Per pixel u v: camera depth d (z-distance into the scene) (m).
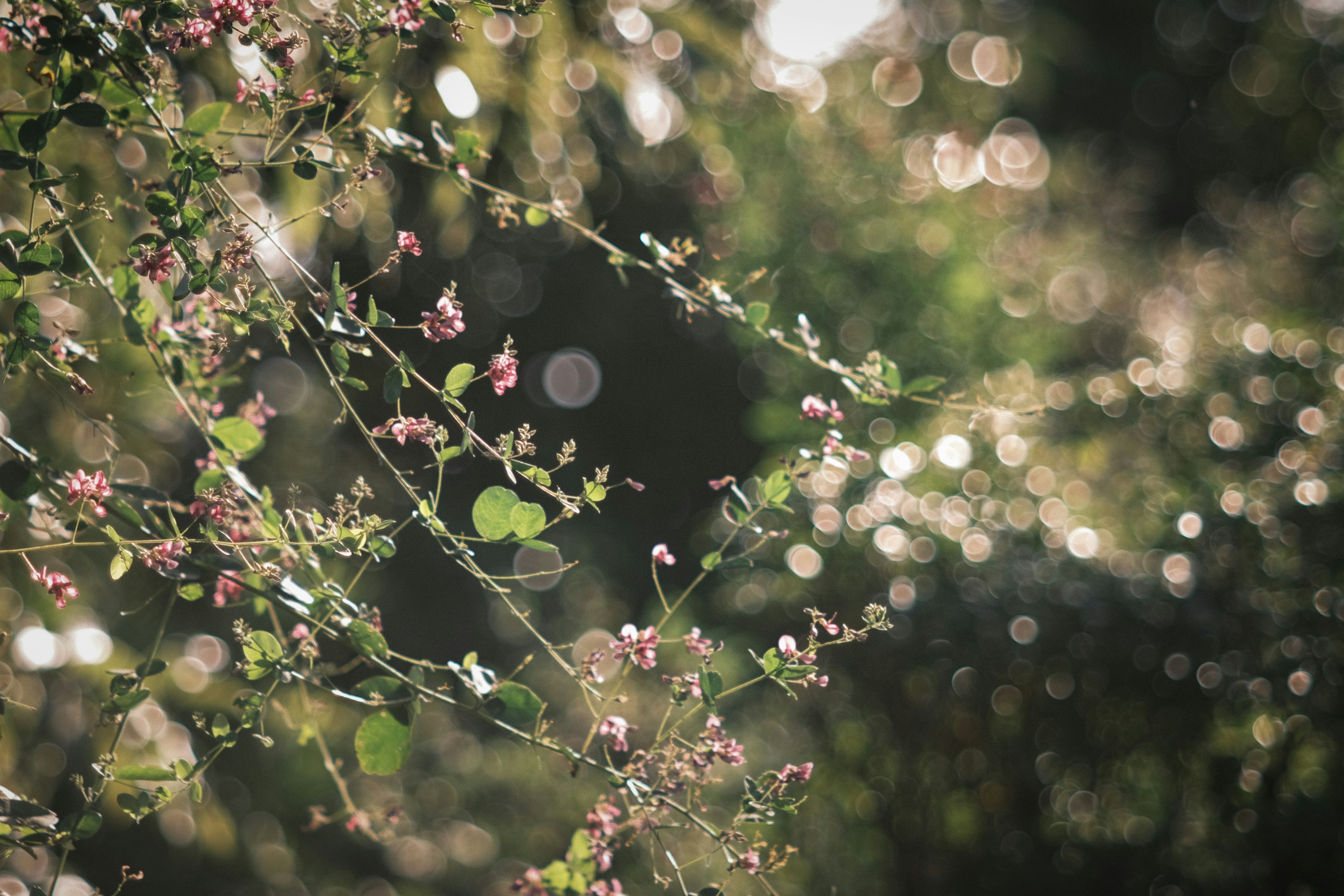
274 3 1.34
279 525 1.40
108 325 1.60
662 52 2.44
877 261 2.80
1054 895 2.08
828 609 2.31
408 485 1.35
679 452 4.46
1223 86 6.00
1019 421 2.38
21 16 1.33
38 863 1.76
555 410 4.43
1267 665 1.94
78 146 1.62
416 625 4.13
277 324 1.34
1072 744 2.13
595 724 1.39
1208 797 2.05
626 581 4.28
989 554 2.21
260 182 1.70
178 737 2.18
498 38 1.77
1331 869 1.89
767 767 2.44
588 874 1.38
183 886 2.82
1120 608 2.06
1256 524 1.99
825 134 3.13
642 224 3.96
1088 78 6.51
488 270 4.22
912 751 2.24
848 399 2.55
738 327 1.58
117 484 1.39
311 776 3.12
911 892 2.22
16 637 1.78
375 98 1.65
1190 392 2.26
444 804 3.71
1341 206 2.47
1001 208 3.40
